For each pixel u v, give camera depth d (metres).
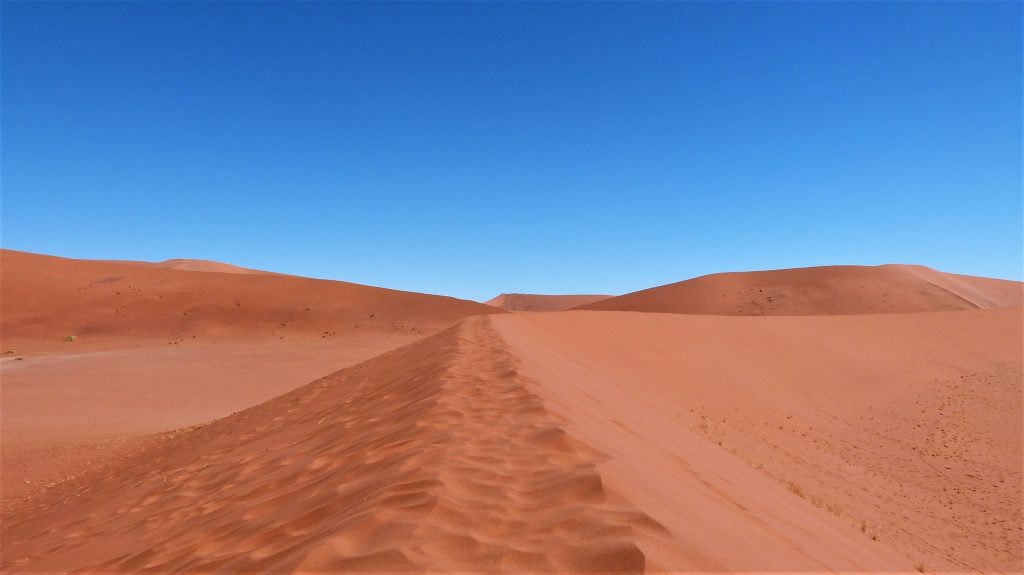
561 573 2.58
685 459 6.77
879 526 9.83
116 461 14.40
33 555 6.09
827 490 11.66
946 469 15.59
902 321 41.72
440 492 3.58
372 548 2.87
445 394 7.27
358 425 7.32
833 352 31.06
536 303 167.25
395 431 5.87
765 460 12.70
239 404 26.41
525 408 6.24
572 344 19.88
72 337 53.09
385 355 19.86
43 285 63.81
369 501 3.63
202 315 61.72
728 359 25.41
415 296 74.38
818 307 74.88
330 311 66.19
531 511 3.30
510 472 4.05
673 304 81.56
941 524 11.21
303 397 14.88
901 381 28.27
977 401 24.83
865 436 18.78
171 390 29.42
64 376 32.78
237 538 3.91
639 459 5.20
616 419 7.77
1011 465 16.06
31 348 49.44
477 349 12.42
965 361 35.19
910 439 18.67
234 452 9.11
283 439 8.74
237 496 5.40
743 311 76.69
